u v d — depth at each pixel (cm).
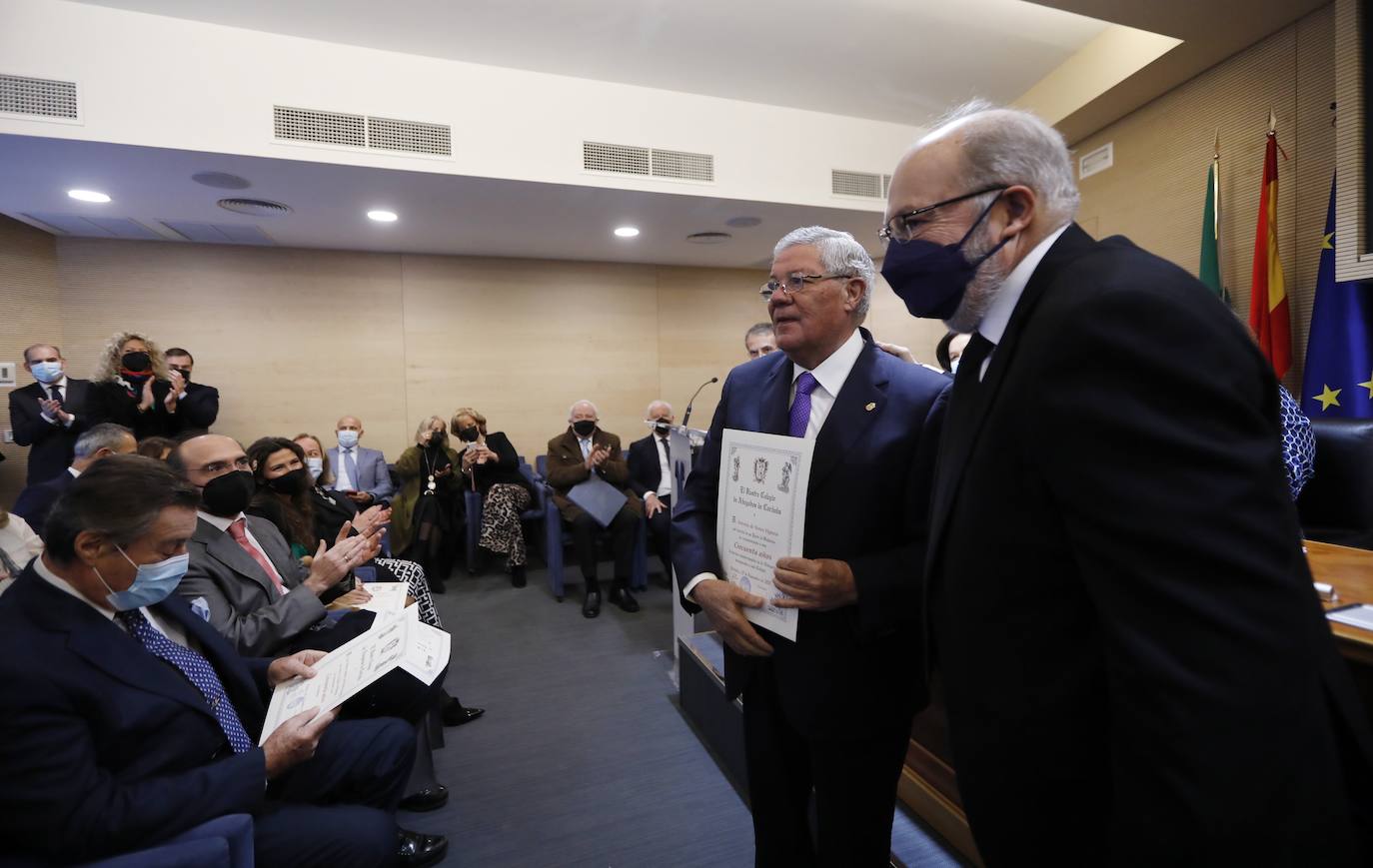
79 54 265
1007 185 66
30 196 336
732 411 121
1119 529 49
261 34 290
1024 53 343
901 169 72
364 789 139
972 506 64
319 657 148
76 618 101
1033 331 58
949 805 156
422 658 146
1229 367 49
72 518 99
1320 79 270
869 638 96
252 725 130
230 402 455
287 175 313
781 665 103
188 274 444
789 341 104
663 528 334
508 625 330
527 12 291
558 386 534
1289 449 146
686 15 300
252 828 102
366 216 389
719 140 369
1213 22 275
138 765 102
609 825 175
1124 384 50
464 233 435
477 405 514
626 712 237
